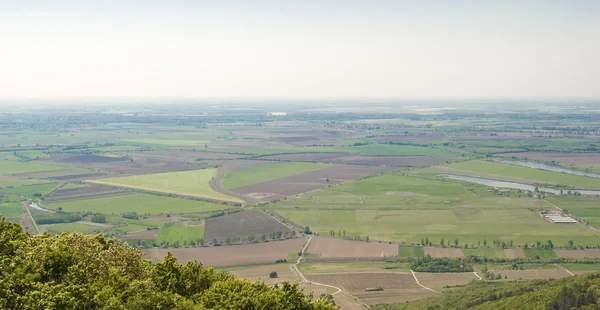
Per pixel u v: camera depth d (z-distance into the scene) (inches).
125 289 3097.9
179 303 3164.4
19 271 2992.1
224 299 3440.0
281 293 3472.0
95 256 3420.3
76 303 2751.0
